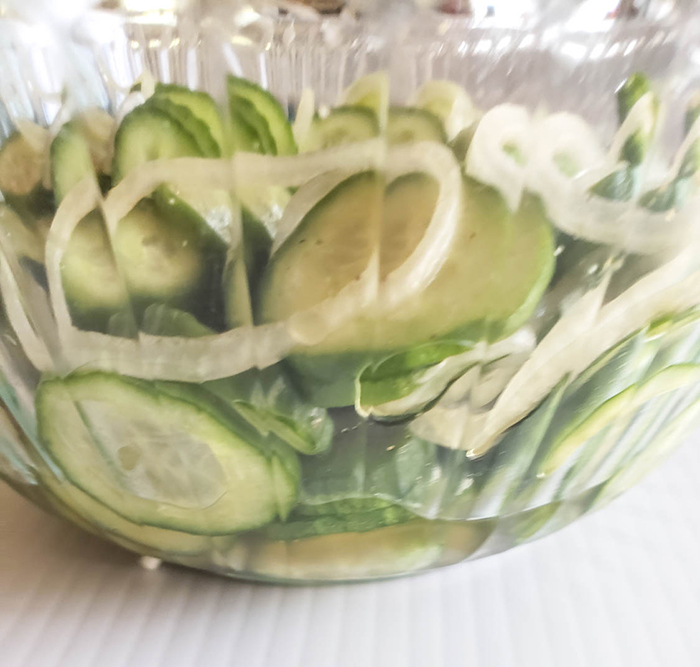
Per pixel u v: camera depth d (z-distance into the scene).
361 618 0.18
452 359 0.13
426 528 0.16
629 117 0.13
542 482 0.16
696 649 0.17
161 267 0.13
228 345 0.13
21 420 0.16
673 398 0.17
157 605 0.18
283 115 0.13
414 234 0.12
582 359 0.14
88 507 0.17
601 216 0.13
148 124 0.13
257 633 0.17
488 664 0.16
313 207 0.13
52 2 0.12
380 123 0.13
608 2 0.12
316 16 0.13
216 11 0.13
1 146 0.13
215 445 0.14
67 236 0.13
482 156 0.12
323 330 0.13
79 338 0.14
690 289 0.14
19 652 0.16
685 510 0.22
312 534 0.15
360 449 0.14
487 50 0.13
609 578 0.19
